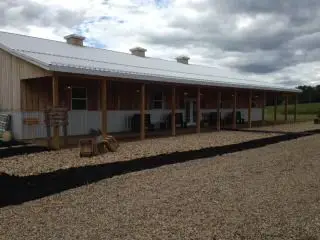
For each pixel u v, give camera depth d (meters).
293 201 5.24
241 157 9.44
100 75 11.97
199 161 8.80
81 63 13.23
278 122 25.59
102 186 6.28
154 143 12.61
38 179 6.80
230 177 6.92
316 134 16.11
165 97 19.36
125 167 7.99
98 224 4.34
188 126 20.50
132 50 22.44
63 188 6.17
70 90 14.40
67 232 4.09
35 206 5.13
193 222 4.37
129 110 17.20
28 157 9.43
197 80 16.03
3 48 13.20
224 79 21.41
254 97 27.56
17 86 12.94
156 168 7.90
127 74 12.82
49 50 14.82
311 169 7.68
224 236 3.95
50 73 11.27
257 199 5.35
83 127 14.94
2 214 4.77
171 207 4.98
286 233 4.03
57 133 10.84
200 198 5.43
